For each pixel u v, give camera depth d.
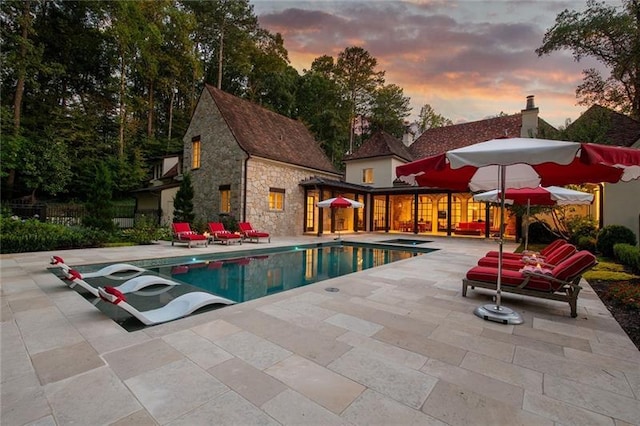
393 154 19.50
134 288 5.48
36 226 9.67
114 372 2.41
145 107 24.38
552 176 4.60
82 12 20.42
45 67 17.52
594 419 1.93
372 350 2.87
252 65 28.55
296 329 3.36
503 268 5.65
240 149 13.85
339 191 17.88
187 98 28.81
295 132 19.16
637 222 9.98
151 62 22.62
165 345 2.91
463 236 17.22
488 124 20.16
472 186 5.40
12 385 2.21
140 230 12.37
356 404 2.04
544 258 6.34
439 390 2.23
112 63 22.11
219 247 10.88
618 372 2.54
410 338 3.17
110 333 3.20
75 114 19.91
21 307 4.02
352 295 4.81
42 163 17.09
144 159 23.34
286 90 27.92
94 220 11.45
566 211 12.70
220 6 26.62
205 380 2.30
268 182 14.90
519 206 12.40
